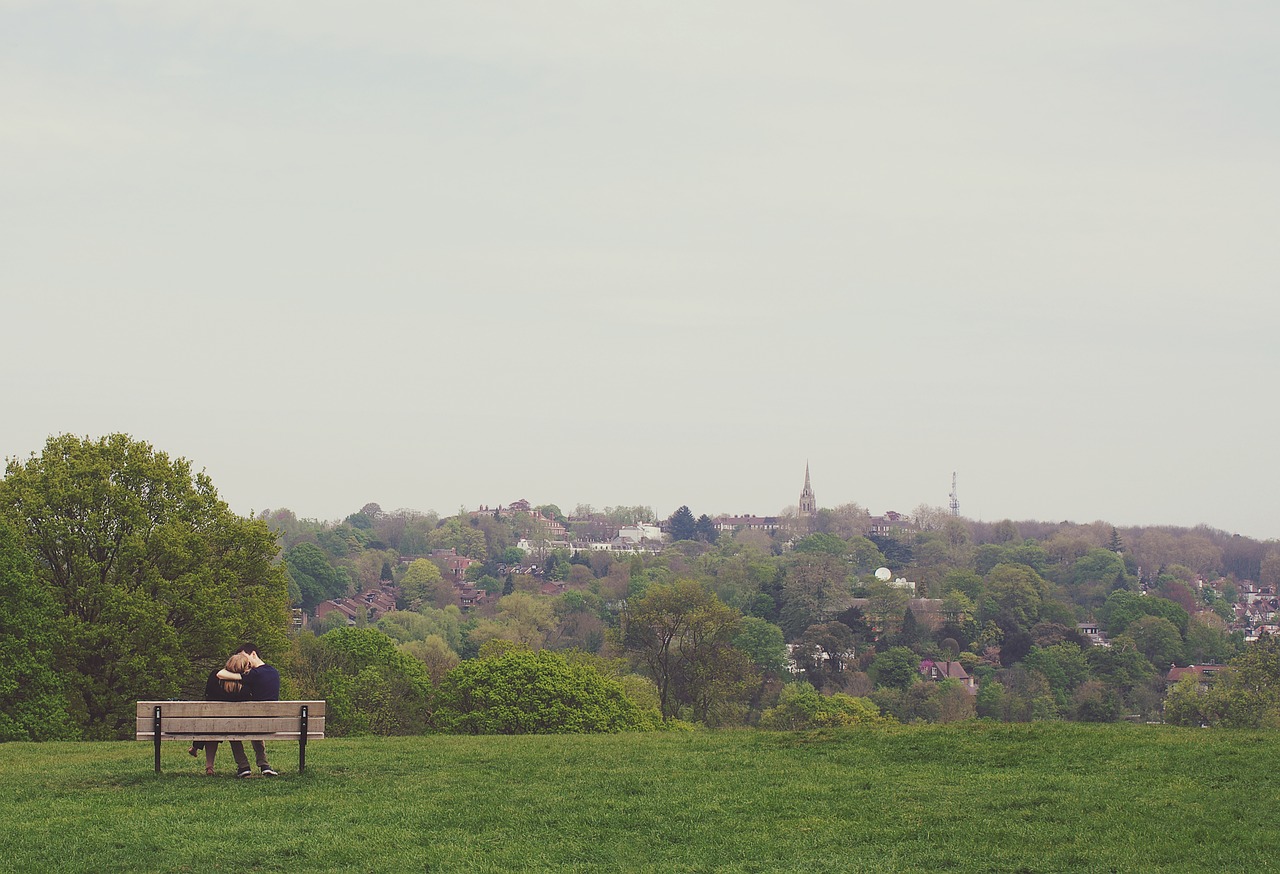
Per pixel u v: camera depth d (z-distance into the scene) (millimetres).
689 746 21609
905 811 14812
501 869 12102
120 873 11875
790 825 14125
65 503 34438
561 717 47312
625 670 84062
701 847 13133
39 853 12422
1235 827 13680
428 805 14938
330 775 17188
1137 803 14992
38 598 32000
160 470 36938
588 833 13695
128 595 33375
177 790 15633
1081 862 12484
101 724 33406
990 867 12328
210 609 34719
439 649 110312
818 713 73750
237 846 12758
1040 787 16250
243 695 17438
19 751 21484
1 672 29891
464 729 47812
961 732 21578
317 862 12305
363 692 50562
